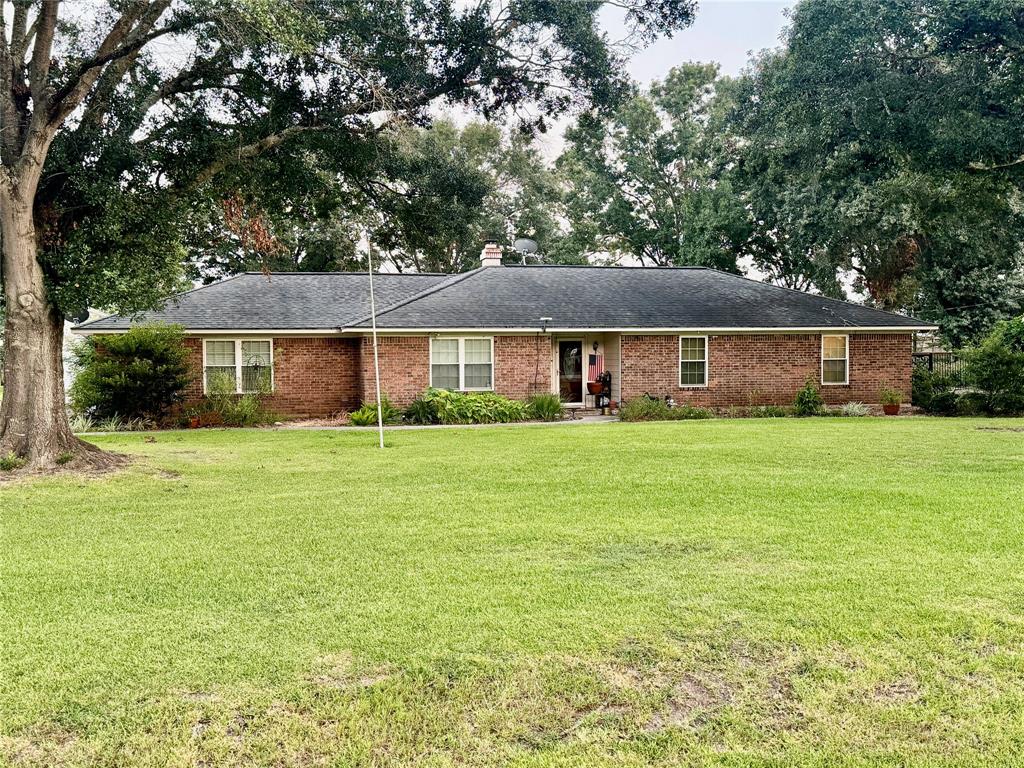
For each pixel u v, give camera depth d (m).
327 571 5.23
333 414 20.59
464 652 3.80
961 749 2.93
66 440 10.62
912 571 5.05
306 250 34.62
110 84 10.60
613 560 5.43
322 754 2.94
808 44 17.14
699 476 9.14
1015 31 15.30
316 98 12.46
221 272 28.97
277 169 12.64
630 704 3.29
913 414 21.72
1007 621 4.13
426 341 20.05
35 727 3.13
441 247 16.20
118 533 6.49
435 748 2.97
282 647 3.89
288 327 19.88
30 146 9.72
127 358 18.11
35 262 10.26
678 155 40.44
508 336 20.64
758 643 3.87
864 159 18.92
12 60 10.07
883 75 16.44
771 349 22.05
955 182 19.22
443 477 9.31
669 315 21.69
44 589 4.88
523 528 6.45
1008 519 6.62
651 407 19.52
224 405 18.72
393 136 14.15
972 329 29.50
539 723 3.14
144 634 4.09
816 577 4.94
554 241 43.91
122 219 10.57
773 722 3.13
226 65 11.60
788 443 12.72
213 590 4.84
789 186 28.88
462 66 12.69
